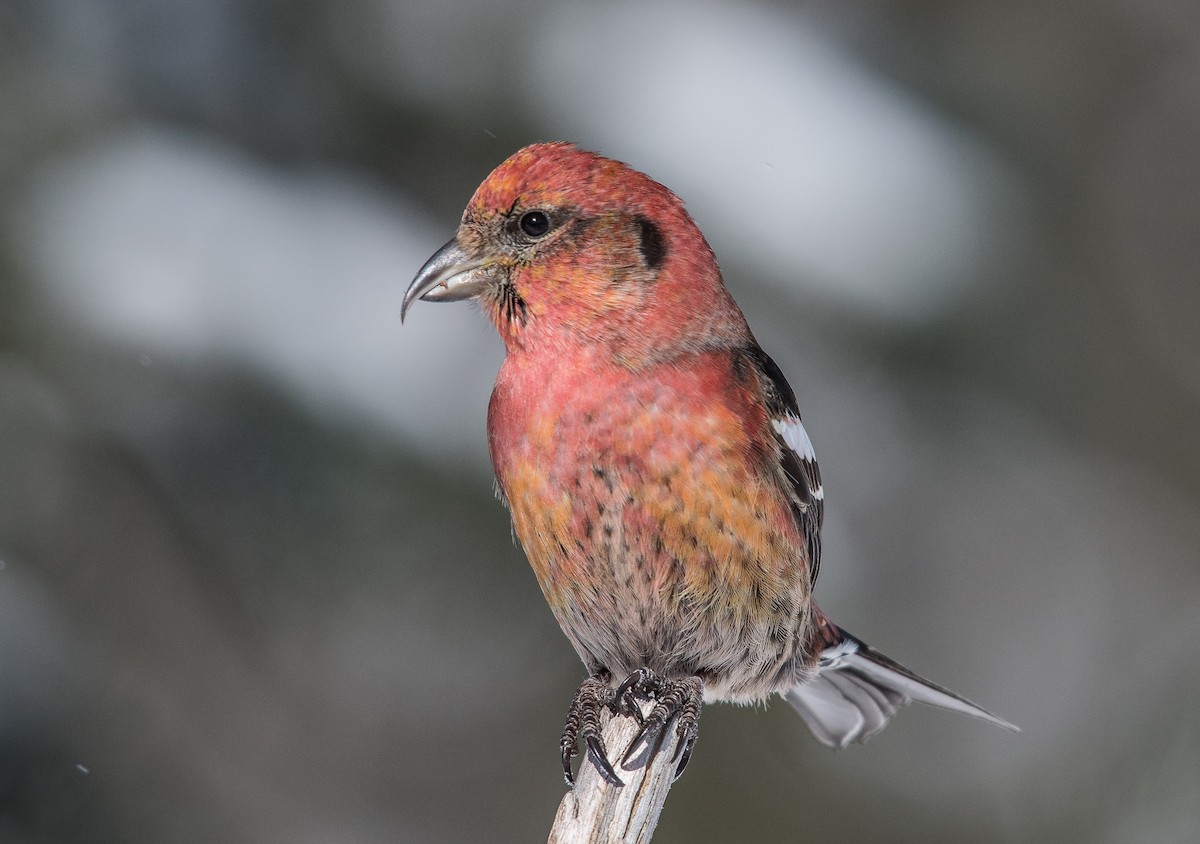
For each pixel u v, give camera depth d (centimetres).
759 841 987
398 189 993
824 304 961
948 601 1184
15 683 873
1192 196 1387
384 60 983
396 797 1079
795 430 752
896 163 999
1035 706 1235
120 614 924
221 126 966
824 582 1069
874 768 1159
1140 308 1322
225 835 947
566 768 686
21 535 899
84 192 891
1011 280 1039
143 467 895
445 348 916
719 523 675
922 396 1021
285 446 885
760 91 1006
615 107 987
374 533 903
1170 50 1387
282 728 1012
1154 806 1113
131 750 916
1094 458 1209
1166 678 1221
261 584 926
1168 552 1268
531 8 990
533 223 711
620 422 674
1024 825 1161
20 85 927
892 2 1128
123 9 959
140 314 865
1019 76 1165
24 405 873
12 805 869
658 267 707
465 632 1032
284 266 908
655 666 723
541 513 691
